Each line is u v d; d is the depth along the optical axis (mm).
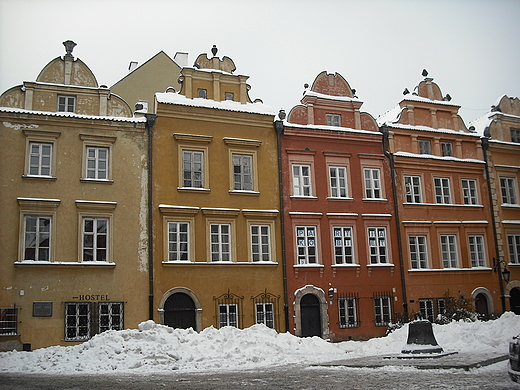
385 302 32219
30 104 27188
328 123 33594
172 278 27578
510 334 22547
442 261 34250
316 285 30641
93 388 14023
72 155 27188
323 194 32062
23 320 24875
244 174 30531
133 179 27969
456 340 22922
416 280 33188
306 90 33531
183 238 28359
